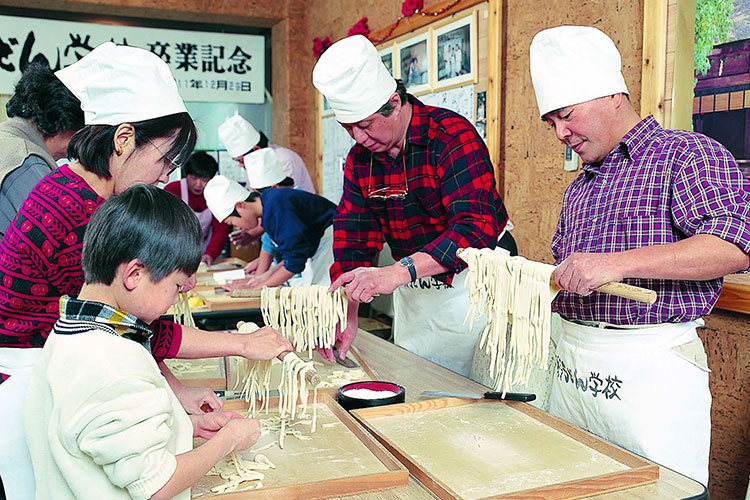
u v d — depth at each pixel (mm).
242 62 6254
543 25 3055
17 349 1337
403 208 2268
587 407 1664
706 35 2340
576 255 1385
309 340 1775
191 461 1067
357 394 1715
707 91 2365
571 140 1672
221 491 1192
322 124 5742
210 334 1520
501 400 1664
